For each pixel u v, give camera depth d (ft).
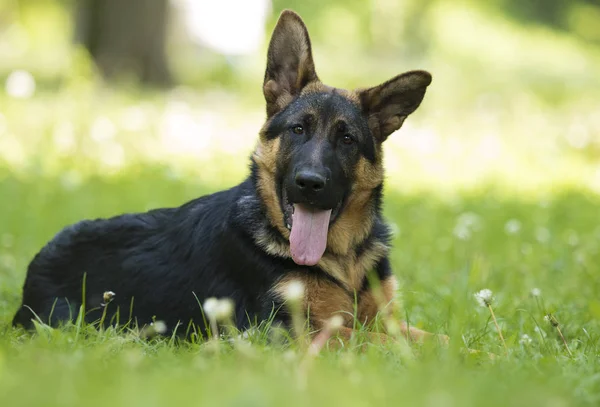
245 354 19.10
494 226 45.32
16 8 151.02
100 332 21.91
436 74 118.73
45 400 14.75
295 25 25.54
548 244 40.16
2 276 32.83
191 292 24.79
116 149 60.34
